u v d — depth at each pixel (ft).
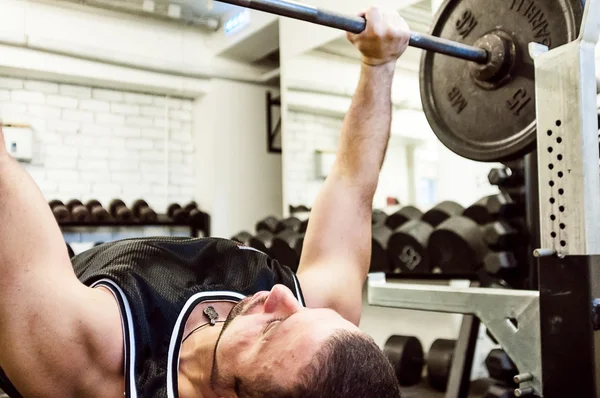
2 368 3.01
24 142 13.79
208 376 3.00
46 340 2.83
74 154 14.89
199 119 16.66
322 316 2.81
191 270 3.57
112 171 15.47
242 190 16.57
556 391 4.00
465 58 5.04
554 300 4.02
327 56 12.47
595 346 3.82
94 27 14.05
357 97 4.54
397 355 9.09
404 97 10.50
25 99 14.25
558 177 4.05
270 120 17.13
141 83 15.11
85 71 14.15
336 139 12.59
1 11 12.87
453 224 7.62
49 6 13.43
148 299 3.21
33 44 13.23
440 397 8.41
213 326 3.34
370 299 5.90
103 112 15.34
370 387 2.66
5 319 2.80
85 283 3.33
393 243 8.61
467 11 5.44
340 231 4.24
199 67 15.79
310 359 2.59
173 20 15.17
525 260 7.07
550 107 4.09
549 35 4.70
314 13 4.17
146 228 16.12
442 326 10.01
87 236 15.10
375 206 11.44
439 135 5.71
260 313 3.00
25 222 2.88
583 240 3.88
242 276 3.72
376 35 4.35
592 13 3.92
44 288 2.84
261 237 11.09
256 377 2.69
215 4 14.30
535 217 6.75
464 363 6.88
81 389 2.99
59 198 14.66
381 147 4.50
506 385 6.73
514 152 4.97
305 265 4.22
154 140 16.19
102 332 2.97
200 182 16.61
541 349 4.09
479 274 7.43
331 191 4.35
